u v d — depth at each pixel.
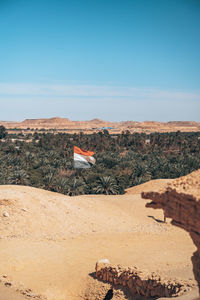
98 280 17.73
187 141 160.75
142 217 37.38
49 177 73.38
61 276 19.30
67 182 74.62
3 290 17.06
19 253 22.97
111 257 22.48
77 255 23.27
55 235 28.39
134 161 100.50
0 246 24.47
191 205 8.05
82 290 17.42
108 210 38.03
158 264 19.62
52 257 22.72
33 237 27.36
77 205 36.91
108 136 186.88
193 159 100.12
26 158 100.69
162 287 13.62
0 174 74.38
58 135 181.25
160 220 36.41
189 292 12.42
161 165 93.50
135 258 21.80
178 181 8.86
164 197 8.84
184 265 18.45
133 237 28.91
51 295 16.92
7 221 29.19
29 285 18.11
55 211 32.94
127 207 41.41
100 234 29.77
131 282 15.27
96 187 69.25
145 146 157.62
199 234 8.03
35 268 20.75
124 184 75.75
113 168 91.75
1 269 20.05
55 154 112.25
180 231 31.34
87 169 86.69
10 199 31.88
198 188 8.20
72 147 142.75
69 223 31.58
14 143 158.75
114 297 15.55
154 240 27.81
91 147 146.62
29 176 80.25
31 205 32.41
